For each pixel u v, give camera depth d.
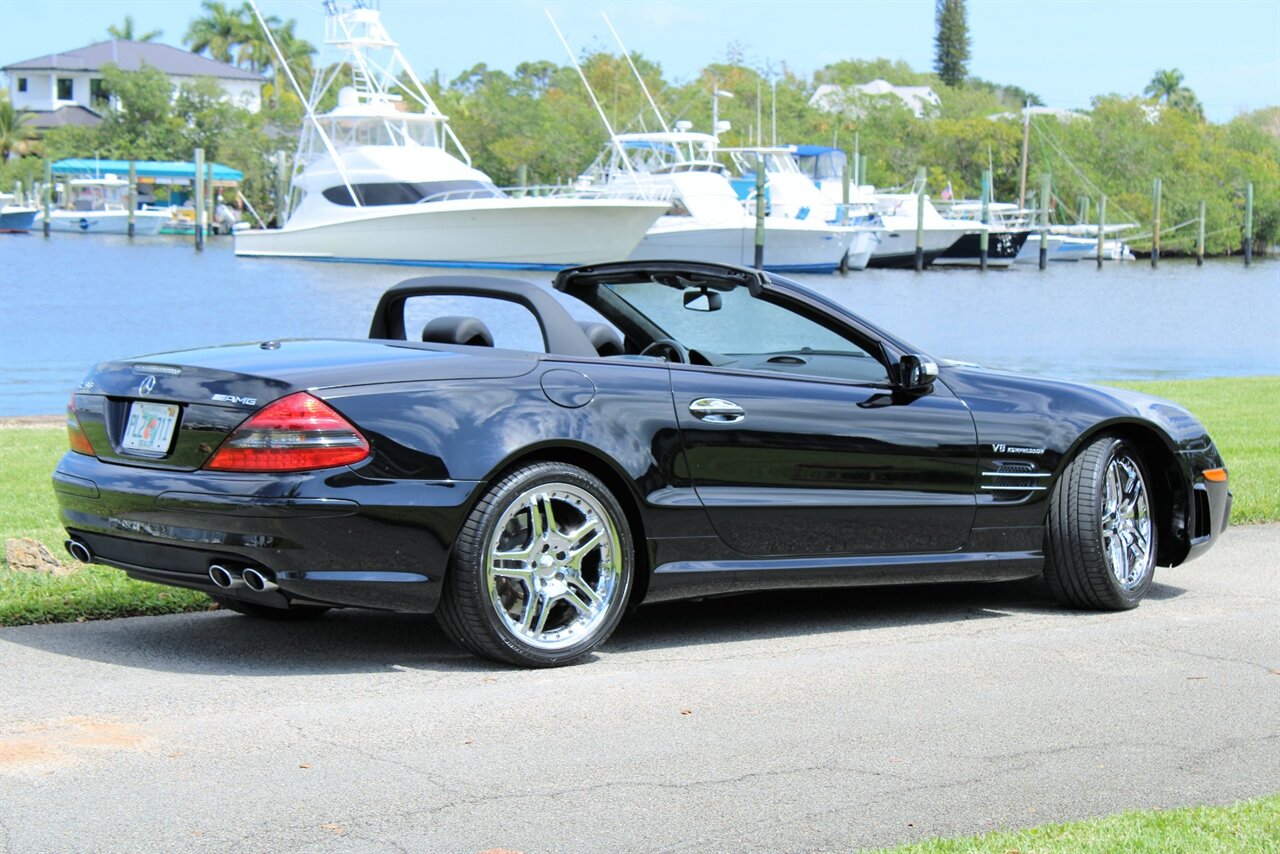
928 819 3.99
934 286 65.06
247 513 5.06
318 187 58.22
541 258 54.62
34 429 15.30
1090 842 3.70
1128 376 28.95
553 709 4.96
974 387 6.62
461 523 5.28
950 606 6.98
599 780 4.25
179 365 5.39
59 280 54.84
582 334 5.92
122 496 5.34
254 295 48.88
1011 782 4.32
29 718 4.73
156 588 6.55
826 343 6.43
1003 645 6.07
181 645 5.85
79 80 118.06
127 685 5.17
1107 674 5.59
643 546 5.74
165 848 3.66
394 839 3.76
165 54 121.38
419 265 56.56
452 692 5.15
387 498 5.15
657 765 4.40
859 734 4.76
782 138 121.12
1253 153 126.25
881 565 6.29
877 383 6.34
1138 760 4.55
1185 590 7.43
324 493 5.08
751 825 3.92
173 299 47.41
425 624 6.34
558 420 5.49
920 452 6.33
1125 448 6.84
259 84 124.19
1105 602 6.77
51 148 109.50
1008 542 6.63
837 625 6.49
